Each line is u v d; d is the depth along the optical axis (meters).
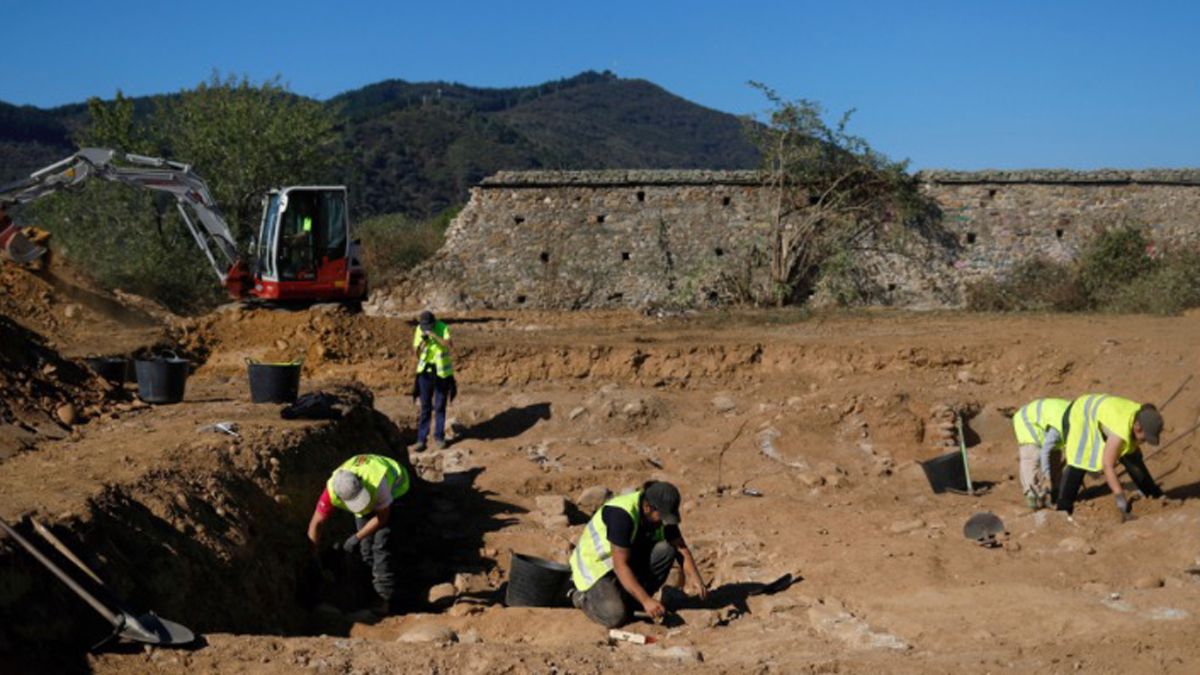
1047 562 8.96
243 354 18.61
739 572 9.59
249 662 6.45
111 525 7.29
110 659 6.27
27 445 9.52
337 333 18.95
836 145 28.48
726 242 28.66
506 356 18.66
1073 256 28.30
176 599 7.26
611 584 8.10
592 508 13.06
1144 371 16.06
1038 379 17.02
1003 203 28.66
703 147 197.62
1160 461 12.47
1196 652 6.70
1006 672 6.53
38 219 29.56
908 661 6.80
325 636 7.38
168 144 30.77
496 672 6.53
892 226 28.73
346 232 21.52
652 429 16.34
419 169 107.81
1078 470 10.39
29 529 6.68
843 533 10.58
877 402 15.83
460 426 16.50
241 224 30.05
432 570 10.58
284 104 30.84
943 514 11.34
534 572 8.78
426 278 28.81
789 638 7.54
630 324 24.19
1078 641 7.02
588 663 6.76
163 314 21.30
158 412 11.82
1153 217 28.38
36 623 6.12
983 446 15.41
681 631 7.82
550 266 28.75
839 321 23.08
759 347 18.66
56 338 17.55
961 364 17.86
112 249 28.59
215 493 8.55
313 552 8.95
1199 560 8.66
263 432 10.34
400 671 6.48
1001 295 27.06
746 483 13.88
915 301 28.47
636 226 28.80
